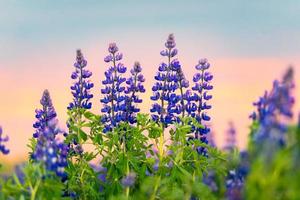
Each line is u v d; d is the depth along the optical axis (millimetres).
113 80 12953
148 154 12891
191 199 11656
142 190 11086
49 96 12398
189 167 12398
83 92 12852
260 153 8273
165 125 12773
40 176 10109
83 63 12922
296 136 8047
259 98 9688
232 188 10141
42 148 10312
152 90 12875
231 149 14438
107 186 12195
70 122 12492
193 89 12977
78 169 12281
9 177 11414
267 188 8055
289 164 8000
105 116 12727
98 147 12422
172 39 12945
